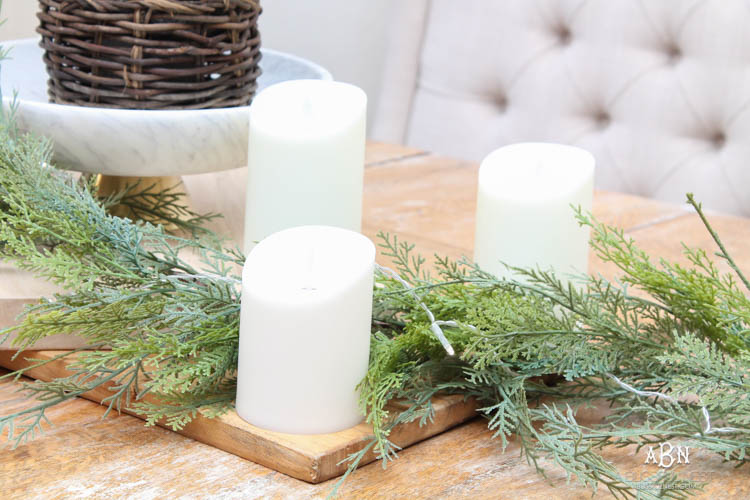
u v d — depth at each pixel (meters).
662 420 1.15
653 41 2.30
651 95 2.30
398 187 1.75
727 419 1.12
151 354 1.14
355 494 1.09
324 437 1.11
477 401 1.19
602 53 2.37
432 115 2.65
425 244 1.52
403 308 1.20
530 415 1.13
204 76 1.37
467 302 1.17
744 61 2.17
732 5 2.17
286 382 1.11
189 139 1.32
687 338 1.11
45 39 1.37
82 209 1.19
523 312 1.15
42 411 1.12
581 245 1.25
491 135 2.56
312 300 1.10
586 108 2.42
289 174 1.23
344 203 1.24
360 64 3.14
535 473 1.13
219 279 1.19
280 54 1.58
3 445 1.13
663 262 1.17
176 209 1.44
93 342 1.16
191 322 1.17
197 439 1.15
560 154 1.27
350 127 1.23
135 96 1.35
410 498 1.09
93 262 1.19
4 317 1.22
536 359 1.17
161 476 1.10
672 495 1.07
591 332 1.16
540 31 2.47
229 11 1.36
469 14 2.58
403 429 1.15
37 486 1.09
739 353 1.16
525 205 1.23
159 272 1.21
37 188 1.19
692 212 1.70
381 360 1.13
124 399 1.18
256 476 1.11
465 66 2.59
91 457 1.12
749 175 2.17
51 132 1.31
